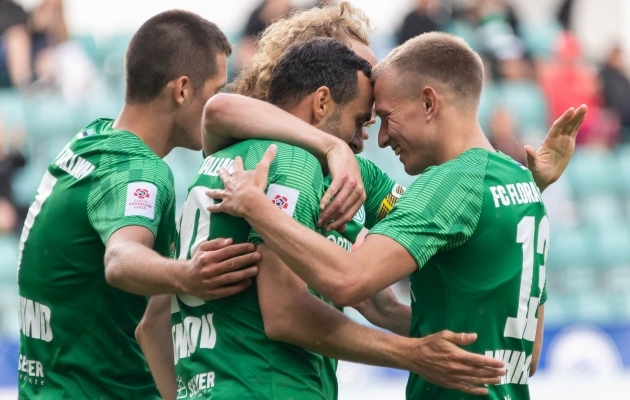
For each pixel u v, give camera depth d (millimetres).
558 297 29938
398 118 9695
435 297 9398
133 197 9633
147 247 9195
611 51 36625
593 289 30797
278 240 8406
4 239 27672
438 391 9484
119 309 10484
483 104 34250
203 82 10766
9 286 26469
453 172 9172
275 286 8656
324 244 8438
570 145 11023
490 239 9164
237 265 8594
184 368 9141
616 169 34562
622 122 35844
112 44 34531
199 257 8500
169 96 10617
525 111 34719
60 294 10320
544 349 24172
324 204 8781
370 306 11734
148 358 10359
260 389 8656
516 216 9297
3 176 29031
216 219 8859
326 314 8727
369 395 22609
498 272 9211
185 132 10898
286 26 11227
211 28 10977
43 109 31469
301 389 8805
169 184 10102
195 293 8609
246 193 8523
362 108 9711
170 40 10578
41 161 30469
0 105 31000
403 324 11500
